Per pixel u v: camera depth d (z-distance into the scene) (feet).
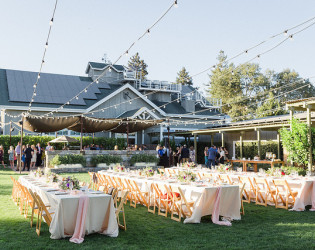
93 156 65.21
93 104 93.66
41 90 93.09
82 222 19.17
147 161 69.72
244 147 76.54
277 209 29.01
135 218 25.30
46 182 27.40
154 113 103.86
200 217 23.77
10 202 30.86
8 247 17.49
